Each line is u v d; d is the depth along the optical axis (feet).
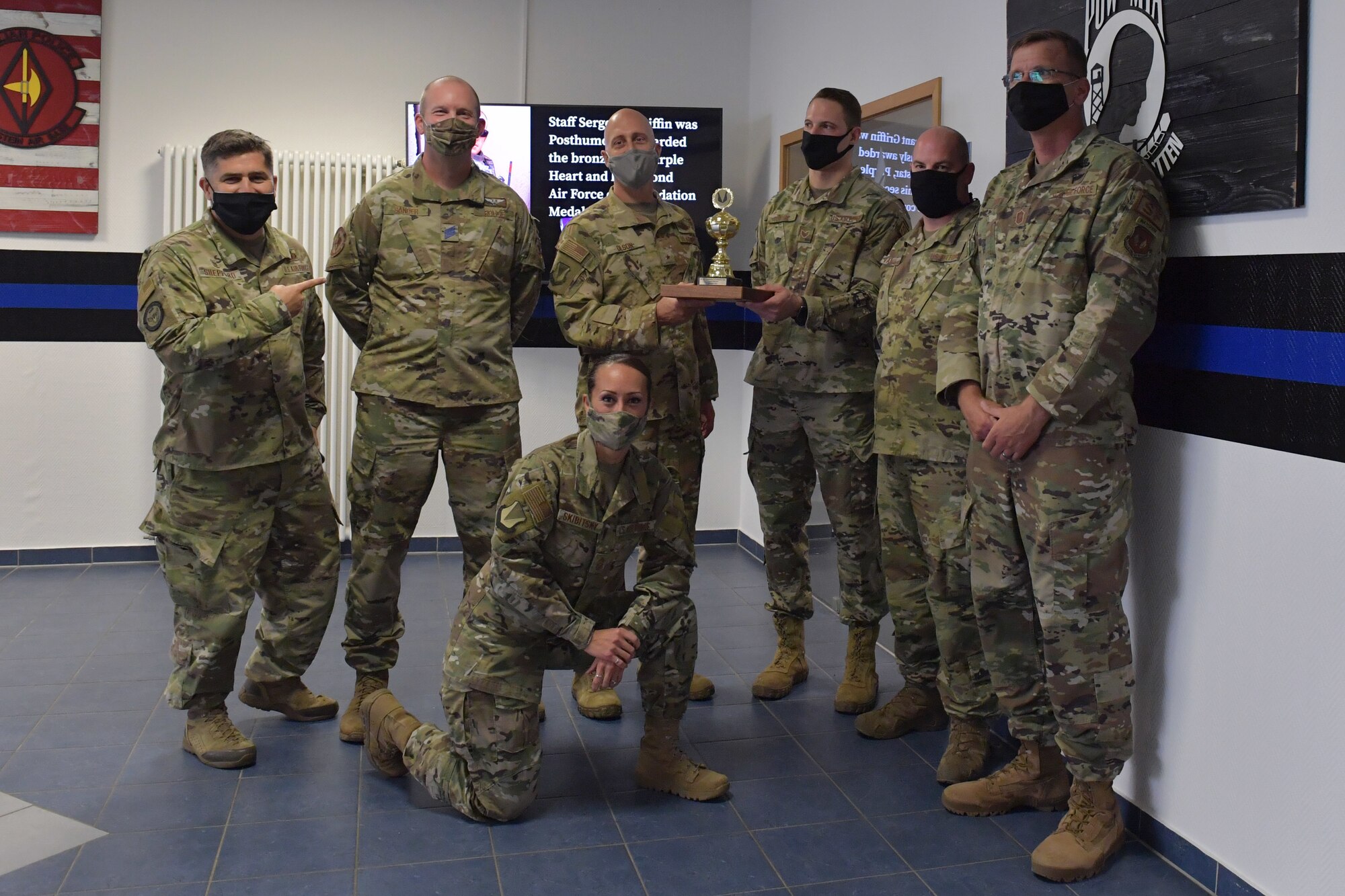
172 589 9.17
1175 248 7.89
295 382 9.26
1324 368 6.66
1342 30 6.49
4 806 8.52
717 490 18.45
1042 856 7.78
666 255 10.44
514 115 16.56
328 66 16.51
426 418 9.92
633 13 17.33
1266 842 7.18
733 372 18.20
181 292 8.69
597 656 8.04
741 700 11.27
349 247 9.93
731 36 17.63
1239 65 7.18
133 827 8.25
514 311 10.52
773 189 16.62
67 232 15.78
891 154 12.42
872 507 10.72
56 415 16.11
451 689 8.27
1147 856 8.13
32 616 13.58
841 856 8.05
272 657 9.99
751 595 15.28
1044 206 7.83
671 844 8.20
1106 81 8.44
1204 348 7.65
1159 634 8.17
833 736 10.34
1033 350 7.79
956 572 9.20
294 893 7.39
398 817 8.55
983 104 10.41
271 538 9.75
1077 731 7.81
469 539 10.25
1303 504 6.84
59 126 15.60
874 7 12.81
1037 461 7.70
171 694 9.30
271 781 9.13
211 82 16.16
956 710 9.36
